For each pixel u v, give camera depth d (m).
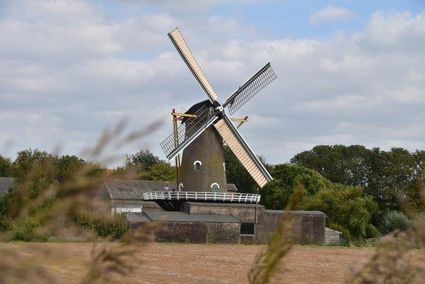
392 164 121.88
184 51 73.62
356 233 80.38
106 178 3.70
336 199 81.88
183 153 74.81
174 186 102.50
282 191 98.06
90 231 3.67
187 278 30.81
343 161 136.75
